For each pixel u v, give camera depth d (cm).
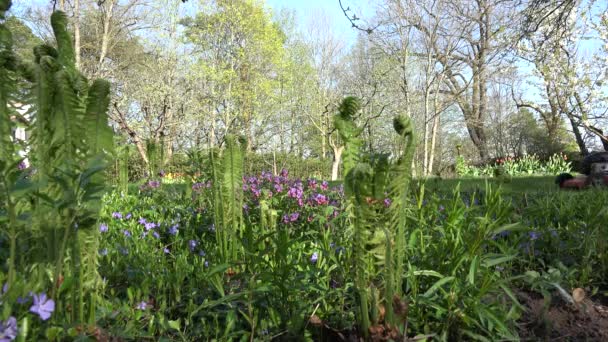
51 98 161
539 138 2566
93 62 1519
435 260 241
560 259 305
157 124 1703
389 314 177
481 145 2797
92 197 154
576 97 1692
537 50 999
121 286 243
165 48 1820
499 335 208
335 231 317
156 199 506
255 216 397
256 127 2625
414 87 2414
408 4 1966
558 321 236
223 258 256
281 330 204
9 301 139
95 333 161
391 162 186
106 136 168
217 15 2212
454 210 260
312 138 3088
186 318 207
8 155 158
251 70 2394
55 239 161
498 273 244
